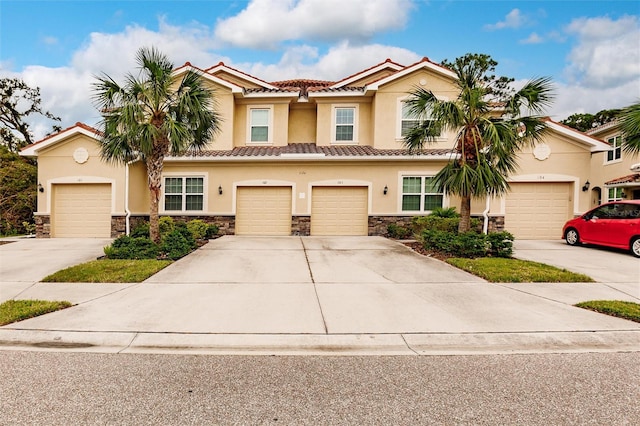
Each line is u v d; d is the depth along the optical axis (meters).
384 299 6.27
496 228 14.27
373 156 14.34
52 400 3.26
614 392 3.46
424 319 5.34
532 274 7.78
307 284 7.21
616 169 18.27
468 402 3.27
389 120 15.95
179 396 3.35
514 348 4.52
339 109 16.72
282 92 16.31
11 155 19.69
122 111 9.04
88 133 14.15
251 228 14.98
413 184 14.79
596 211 11.84
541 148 14.16
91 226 14.57
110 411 3.09
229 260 9.35
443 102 9.88
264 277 7.73
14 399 3.27
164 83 9.58
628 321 5.29
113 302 6.03
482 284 7.23
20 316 5.27
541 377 3.75
